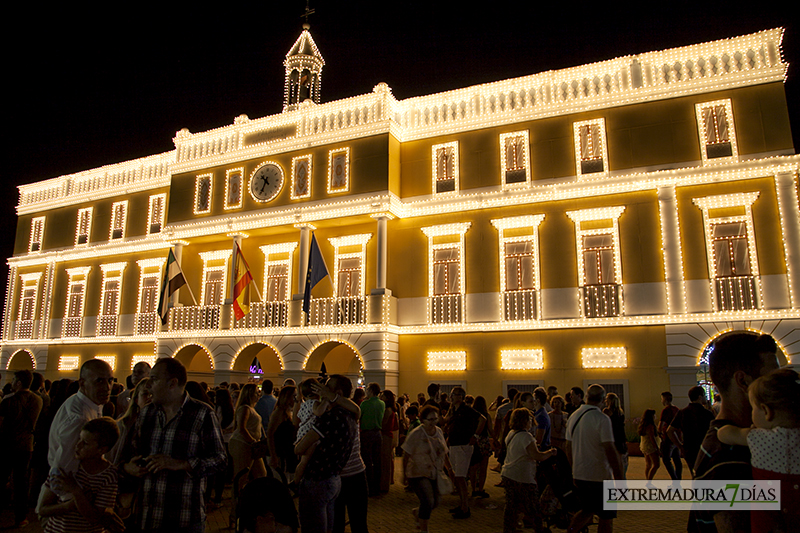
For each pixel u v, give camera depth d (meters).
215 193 22.41
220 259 22.72
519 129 18.69
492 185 18.69
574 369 16.81
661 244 16.36
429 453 7.01
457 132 19.50
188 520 4.08
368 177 19.50
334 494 5.34
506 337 17.80
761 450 2.77
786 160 15.35
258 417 8.09
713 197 16.00
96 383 4.57
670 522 8.20
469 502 9.70
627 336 16.41
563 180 17.77
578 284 17.08
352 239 20.28
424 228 19.30
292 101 23.98
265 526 3.83
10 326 28.02
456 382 18.08
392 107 20.25
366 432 10.23
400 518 8.55
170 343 21.84
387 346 18.25
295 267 21.11
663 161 16.73
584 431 6.07
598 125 17.77
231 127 22.84
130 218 25.88
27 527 7.90
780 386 2.76
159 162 25.77
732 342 3.20
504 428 10.45
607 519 5.87
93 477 4.11
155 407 4.27
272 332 19.80
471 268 18.53
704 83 16.58
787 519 2.65
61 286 27.03
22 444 7.96
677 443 8.77
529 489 6.99
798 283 14.77
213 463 4.22
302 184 20.64
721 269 15.78
